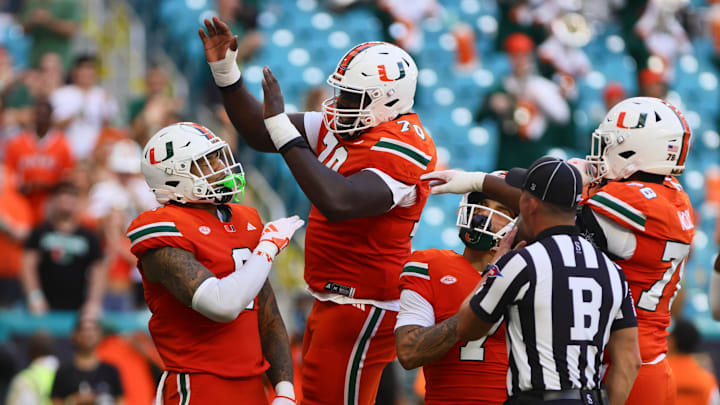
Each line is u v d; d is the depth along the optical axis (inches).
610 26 1924.2
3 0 1967.3
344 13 1812.3
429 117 1647.4
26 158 1305.4
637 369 508.1
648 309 589.6
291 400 559.5
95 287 1128.8
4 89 1501.0
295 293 1240.2
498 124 1464.1
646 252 577.9
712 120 1813.5
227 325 538.6
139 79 1769.2
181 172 537.3
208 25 613.0
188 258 522.3
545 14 1772.9
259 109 633.6
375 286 588.7
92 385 1012.5
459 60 1758.1
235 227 553.6
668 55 1823.3
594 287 492.1
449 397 545.3
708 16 1957.4
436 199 1440.7
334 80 583.8
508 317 496.4
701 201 1609.3
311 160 543.2
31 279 1133.1
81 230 1138.7
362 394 604.7
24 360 1097.4
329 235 591.8
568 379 482.3
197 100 1578.5
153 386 1080.2
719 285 639.1
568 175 497.7
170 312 536.4
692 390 927.7
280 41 1710.1
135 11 1909.4
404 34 1699.1
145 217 532.1
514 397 493.0
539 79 1497.3
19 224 1187.9
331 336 593.6
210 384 530.3
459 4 1939.0
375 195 554.9
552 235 501.0
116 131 1283.2
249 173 1408.7
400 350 529.3
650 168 593.9
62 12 1620.3
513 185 547.5
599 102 1750.7
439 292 543.8
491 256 556.1
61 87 1488.7
